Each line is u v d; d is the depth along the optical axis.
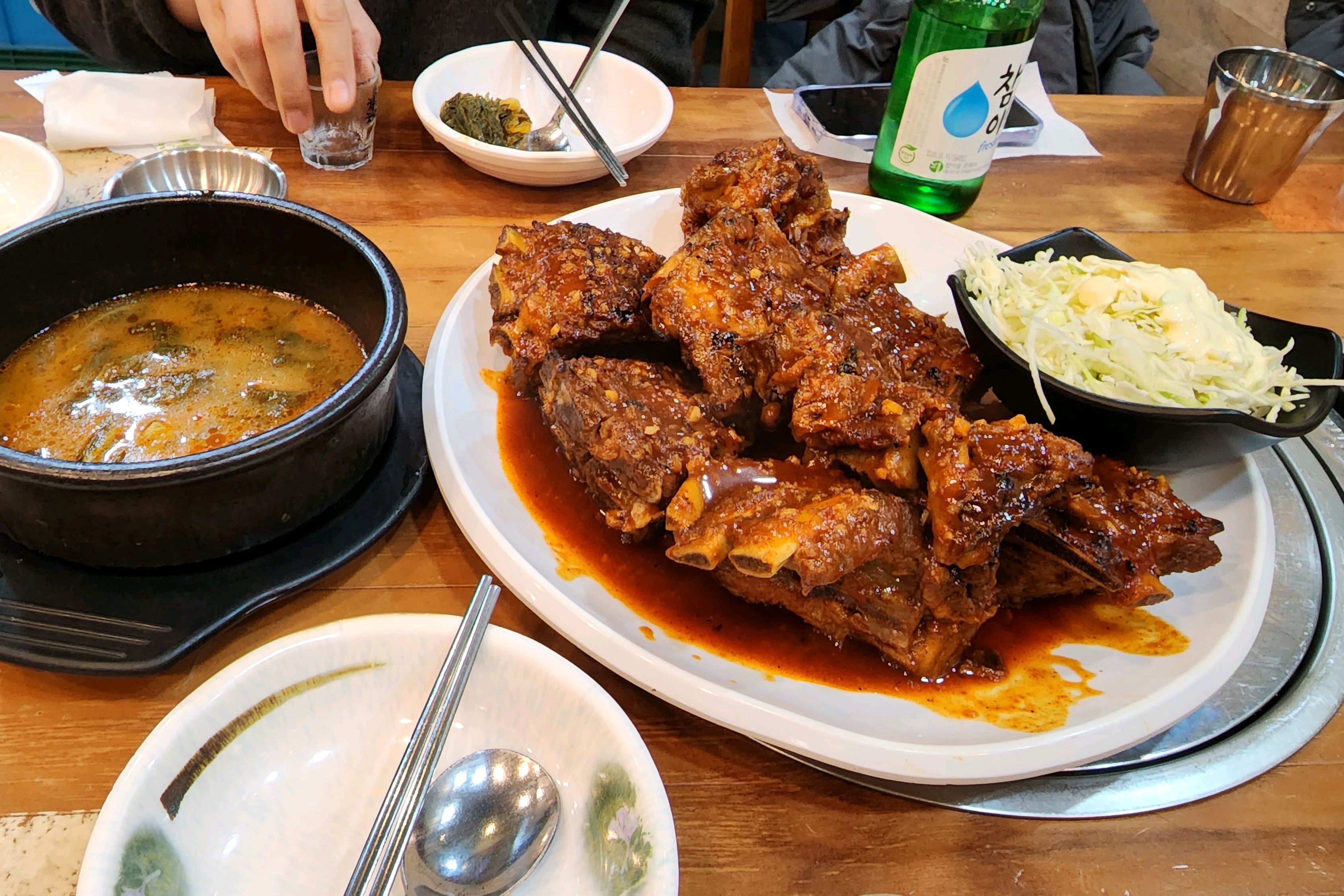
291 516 0.27
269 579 0.27
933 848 0.24
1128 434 0.33
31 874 0.22
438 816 0.22
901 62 0.46
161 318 0.31
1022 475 0.27
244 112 0.50
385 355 0.27
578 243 0.35
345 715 0.23
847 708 0.26
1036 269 0.39
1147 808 0.25
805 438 0.30
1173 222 0.51
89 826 0.23
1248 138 0.50
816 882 0.24
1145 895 0.24
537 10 0.65
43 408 0.28
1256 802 0.26
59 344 0.30
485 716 0.24
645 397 0.31
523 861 0.22
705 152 0.52
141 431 0.28
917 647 0.27
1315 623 0.31
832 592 0.28
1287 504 0.34
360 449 0.28
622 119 0.52
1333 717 0.28
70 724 0.25
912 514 0.28
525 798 0.22
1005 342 0.36
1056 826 0.25
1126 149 0.57
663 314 0.33
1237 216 0.52
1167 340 0.36
